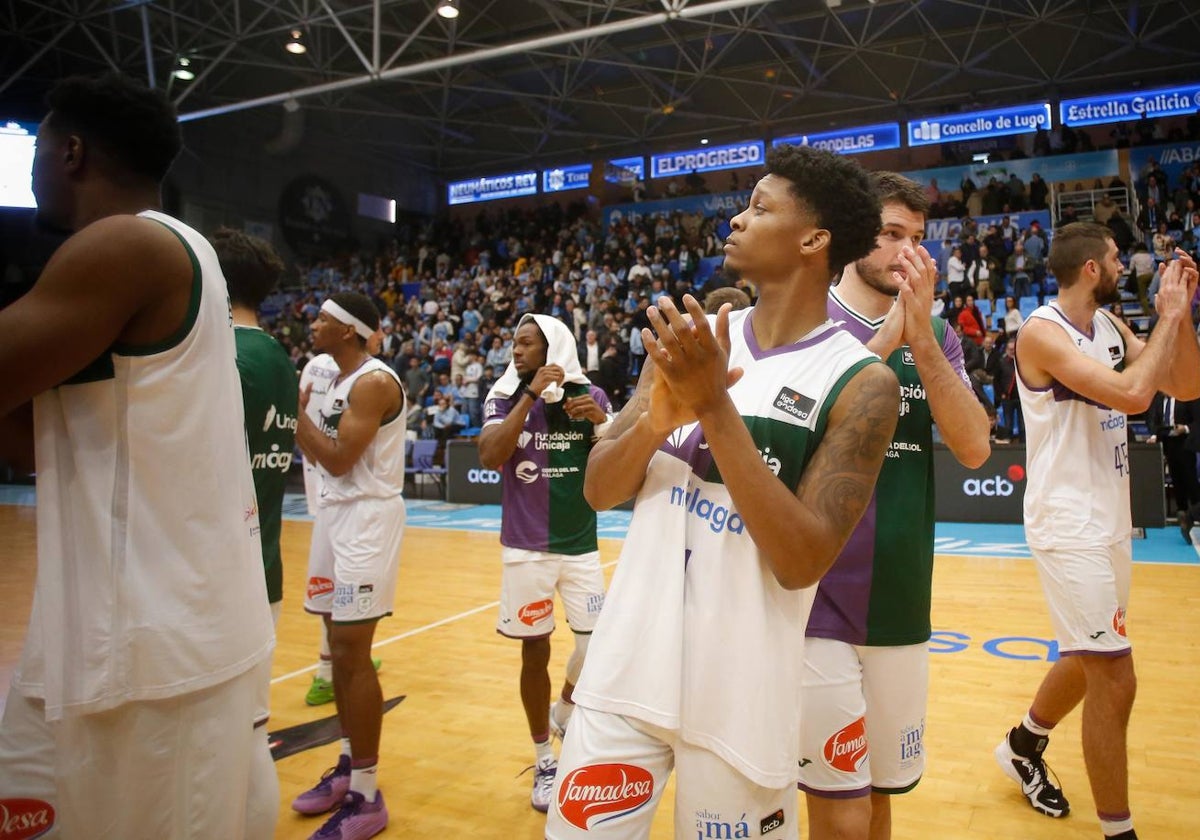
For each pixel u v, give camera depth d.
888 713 1.94
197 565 1.34
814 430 1.36
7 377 1.15
